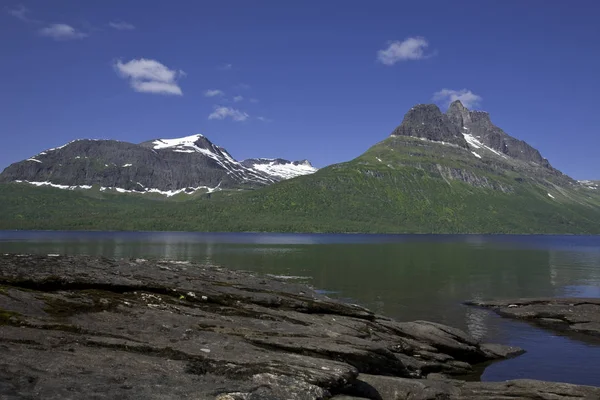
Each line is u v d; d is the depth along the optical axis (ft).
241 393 49.80
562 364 97.71
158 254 385.50
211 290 99.14
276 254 409.28
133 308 79.05
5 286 75.15
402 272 273.54
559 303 156.76
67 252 371.15
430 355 92.79
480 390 73.20
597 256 436.35
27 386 42.93
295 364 63.00
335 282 222.07
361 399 58.54
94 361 52.75
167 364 55.88
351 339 81.41
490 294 191.52
